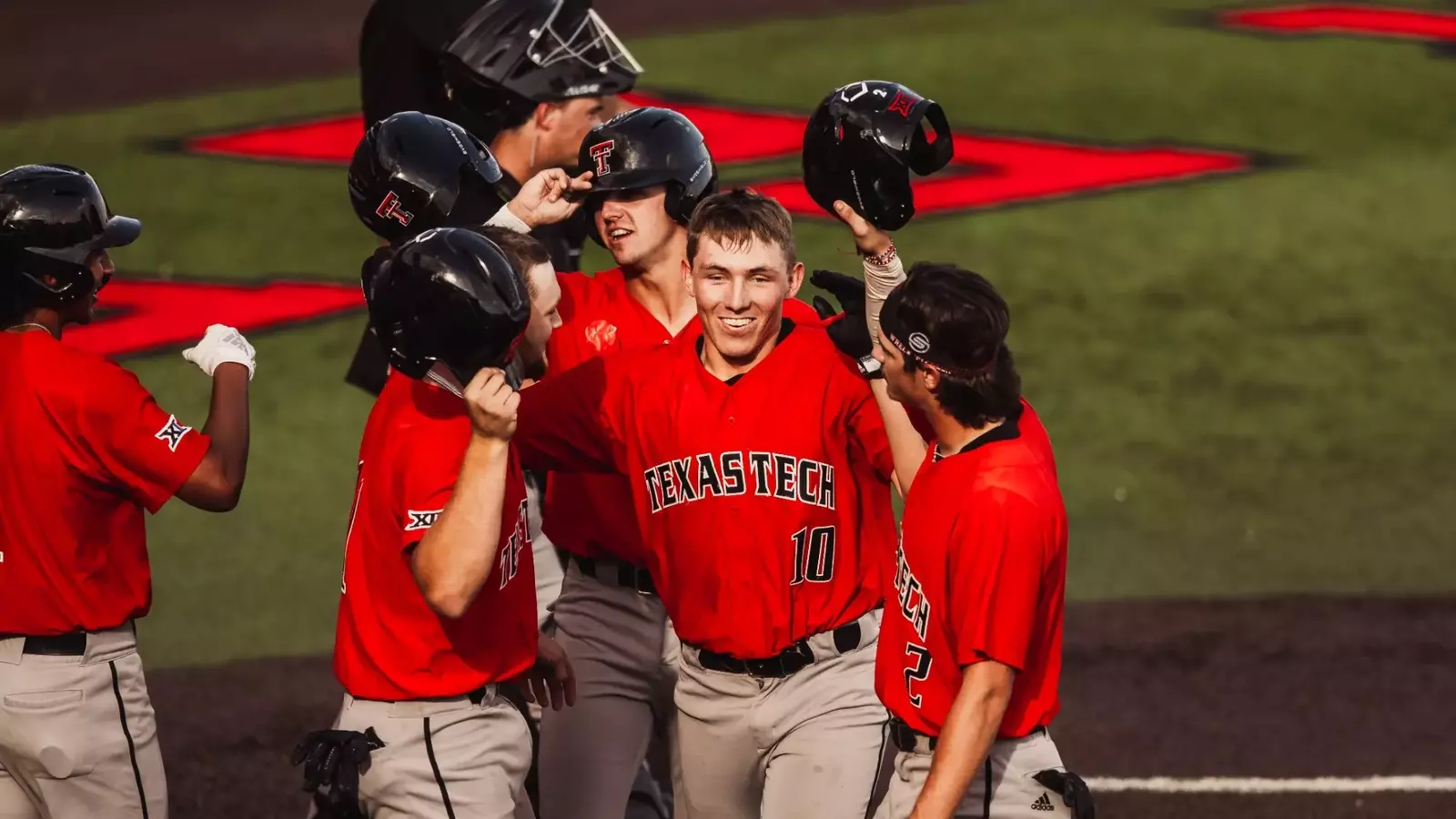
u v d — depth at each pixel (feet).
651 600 67.10
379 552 54.49
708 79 239.09
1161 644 94.89
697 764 63.36
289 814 77.56
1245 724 85.40
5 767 59.06
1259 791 78.43
